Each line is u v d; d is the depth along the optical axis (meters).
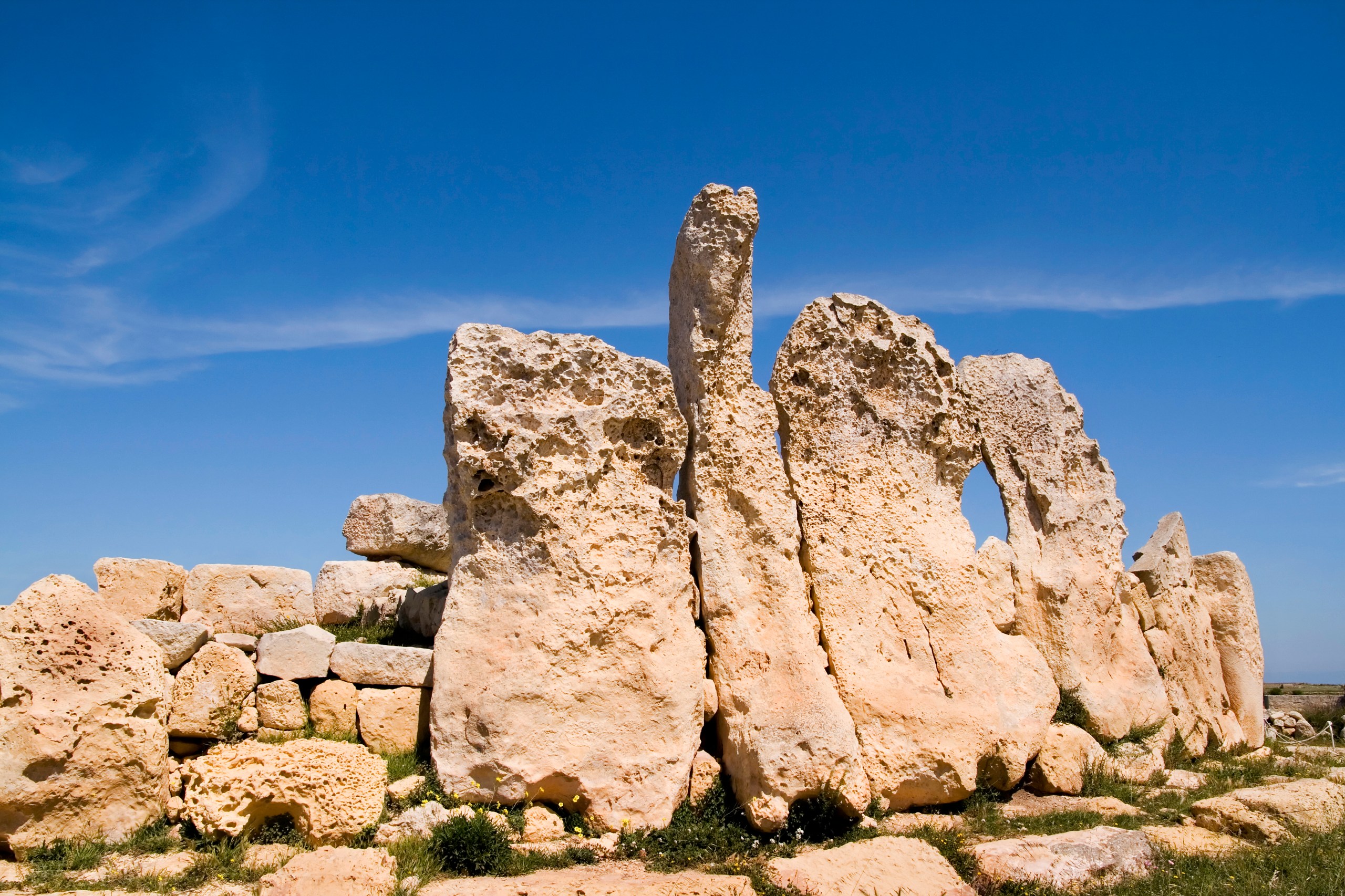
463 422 9.23
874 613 10.31
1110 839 8.47
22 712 7.57
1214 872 8.17
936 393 11.12
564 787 8.88
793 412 10.73
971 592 10.73
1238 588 14.99
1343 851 8.60
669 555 9.72
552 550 9.24
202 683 8.95
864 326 11.10
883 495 10.78
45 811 7.55
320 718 9.28
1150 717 12.12
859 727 9.79
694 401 10.27
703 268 10.12
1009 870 7.88
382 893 6.93
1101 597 12.34
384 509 12.20
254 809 7.76
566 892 7.09
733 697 9.49
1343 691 22.39
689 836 8.69
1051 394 12.90
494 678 8.90
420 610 10.48
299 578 10.94
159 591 9.67
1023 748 10.20
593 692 9.07
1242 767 12.35
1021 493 12.47
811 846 8.76
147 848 7.59
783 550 9.98
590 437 9.52
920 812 9.79
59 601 8.16
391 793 8.52
